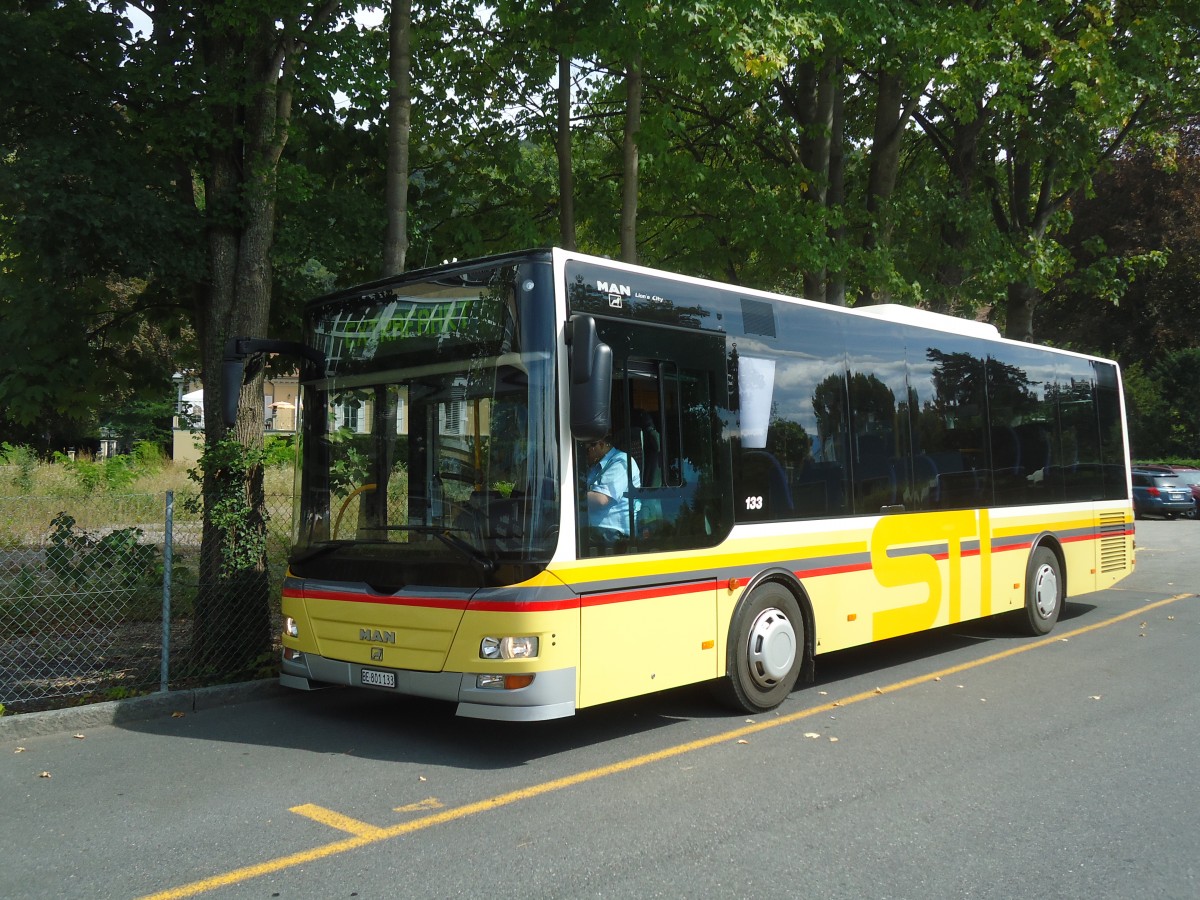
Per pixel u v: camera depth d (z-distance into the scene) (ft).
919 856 15.66
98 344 35.14
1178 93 60.23
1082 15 55.21
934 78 46.39
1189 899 14.10
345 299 24.58
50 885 14.71
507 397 21.20
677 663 22.97
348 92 32.60
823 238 46.93
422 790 19.19
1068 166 58.44
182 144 30.68
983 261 53.72
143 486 67.36
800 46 37.68
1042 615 37.32
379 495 22.82
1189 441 141.28
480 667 20.36
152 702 25.25
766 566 25.32
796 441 26.73
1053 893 14.26
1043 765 20.61
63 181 27.81
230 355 24.07
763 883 14.61
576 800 18.51
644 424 22.67
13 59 28.25
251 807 18.19
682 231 52.49
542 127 49.62
